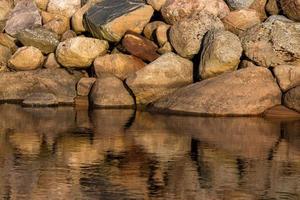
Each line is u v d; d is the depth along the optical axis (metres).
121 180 18.52
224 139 24.50
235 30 33.44
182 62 32.31
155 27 34.66
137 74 32.00
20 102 34.25
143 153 22.00
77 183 18.17
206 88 30.33
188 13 33.97
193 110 30.09
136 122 28.22
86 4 36.59
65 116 29.89
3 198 16.86
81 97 33.72
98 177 18.81
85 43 34.38
